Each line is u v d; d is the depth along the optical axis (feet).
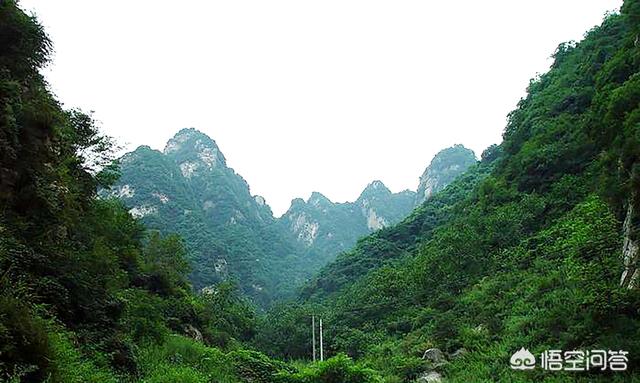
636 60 91.56
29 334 23.66
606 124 71.56
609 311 50.85
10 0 42.32
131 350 39.55
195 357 52.85
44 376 23.67
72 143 55.01
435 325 94.27
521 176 134.92
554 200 113.09
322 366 62.75
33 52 44.09
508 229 116.57
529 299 78.07
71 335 32.48
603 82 100.22
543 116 153.28
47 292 33.45
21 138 38.17
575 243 68.23
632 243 54.65
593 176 107.45
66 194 43.29
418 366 78.64
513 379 56.59
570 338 53.21
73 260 38.09
